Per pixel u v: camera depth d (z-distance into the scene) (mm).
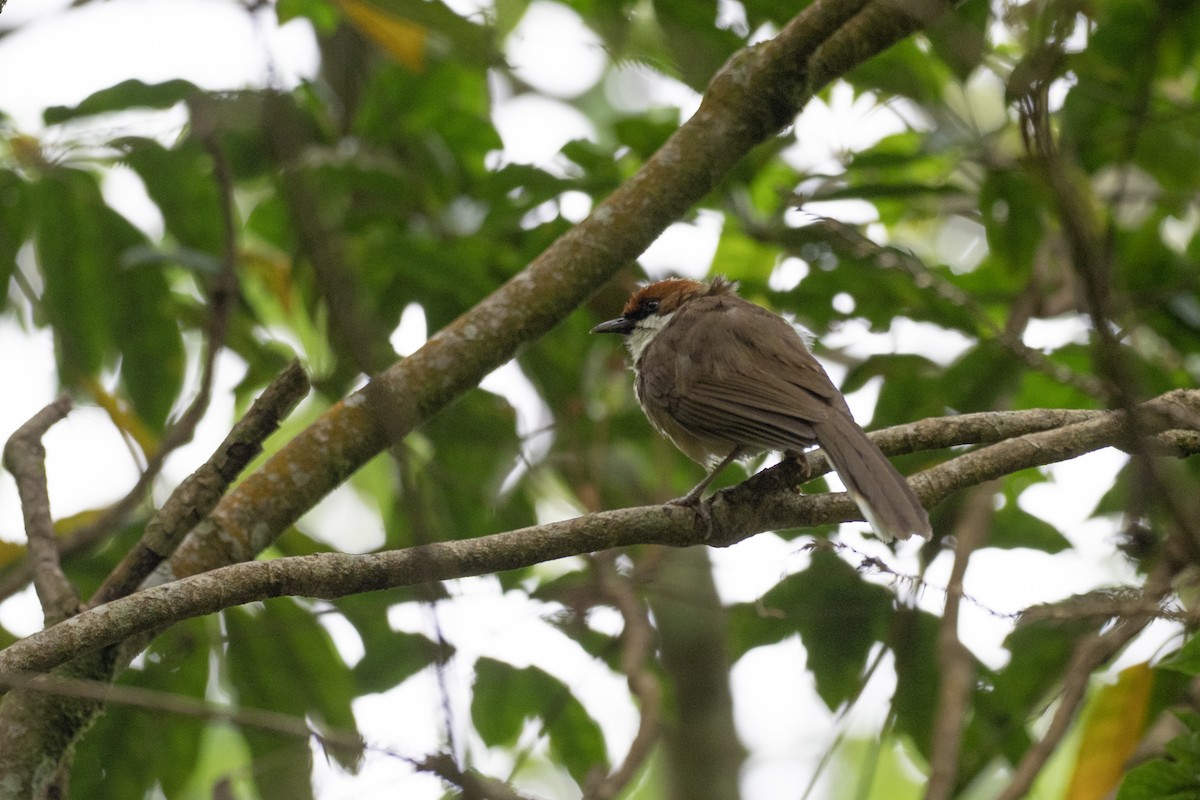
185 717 10250
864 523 10094
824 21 9070
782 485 8547
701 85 11641
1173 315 11531
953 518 11203
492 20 12109
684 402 10062
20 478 8711
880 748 11195
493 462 11961
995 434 8930
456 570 7281
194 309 12117
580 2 12578
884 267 10836
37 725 8234
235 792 10391
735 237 13492
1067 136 11477
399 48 10234
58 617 8016
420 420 8844
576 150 12414
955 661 9750
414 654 10883
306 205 6191
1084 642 9555
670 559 11086
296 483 8617
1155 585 9086
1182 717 7516
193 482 8203
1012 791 8867
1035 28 6871
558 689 10883
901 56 11492
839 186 11812
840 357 13219
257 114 10102
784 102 9266
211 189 11406
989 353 11461
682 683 13258
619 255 9164
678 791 12914
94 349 11188
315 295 11547
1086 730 9539
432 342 8969
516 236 12234
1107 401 8820
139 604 6629
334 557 7004
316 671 10453
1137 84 11141
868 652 11203
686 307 11164
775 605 11219
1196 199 11727
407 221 11984
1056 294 12344
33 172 10914
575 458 12055
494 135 12320
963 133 11109
